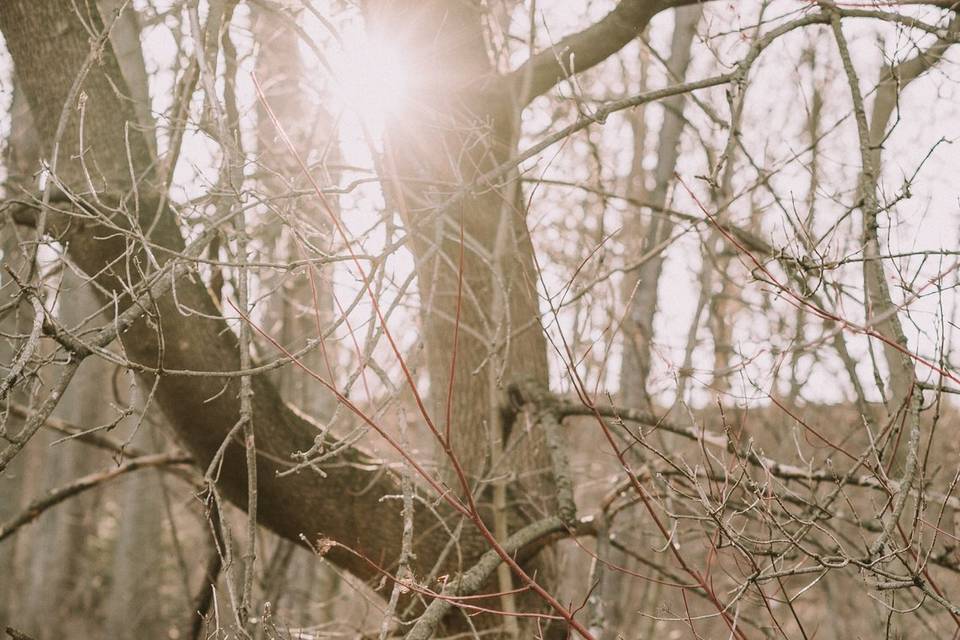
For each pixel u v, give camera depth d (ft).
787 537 10.71
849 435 16.38
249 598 11.03
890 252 11.67
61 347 10.14
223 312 15.51
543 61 16.33
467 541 15.74
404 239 11.25
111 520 58.65
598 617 13.28
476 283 17.20
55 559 48.01
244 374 10.25
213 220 12.03
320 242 16.29
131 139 15.03
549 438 15.30
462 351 17.38
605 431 10.34
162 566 41.93
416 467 9.67
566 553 20.18
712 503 12.50
